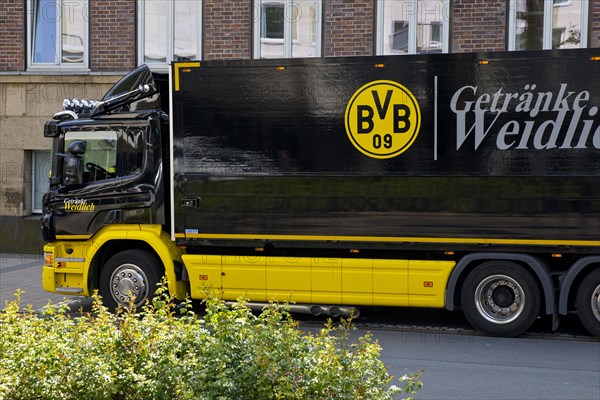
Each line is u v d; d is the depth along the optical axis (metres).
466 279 10.52
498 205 10.30
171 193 11.21
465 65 10.36
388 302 10.70
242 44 18.70
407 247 10.58
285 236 10.91
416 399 7.56
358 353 4.82
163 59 19.11
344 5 18.16
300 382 4.41
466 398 7.62
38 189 19.66
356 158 10.68
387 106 10.59
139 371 4.71
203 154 11.10
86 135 11.78
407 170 10.53
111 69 19.23
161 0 19.05
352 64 10.66
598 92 10.02
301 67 10.80
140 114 11.57
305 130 10.82
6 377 4.55
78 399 4.56
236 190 11.03
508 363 9.10
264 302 11.16
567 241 10.12
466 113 10.37
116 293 11.62
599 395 7.74
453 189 10.42
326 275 10.84
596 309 10.15
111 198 11.57
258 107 10.94
